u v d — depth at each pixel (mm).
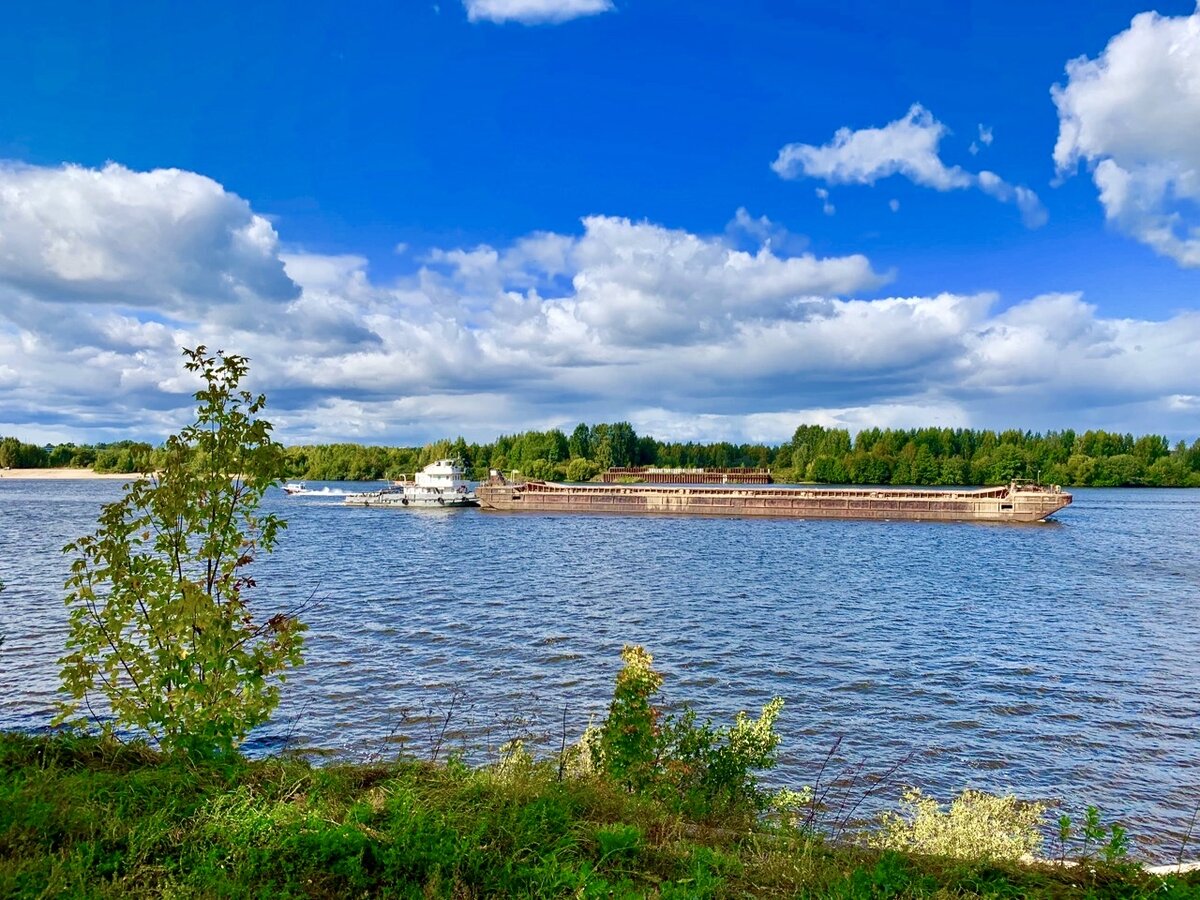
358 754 24797
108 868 8375
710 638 41938
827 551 88375
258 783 10953
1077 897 9977
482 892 8734
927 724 28766
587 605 51906
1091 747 26688
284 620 13141
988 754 26016
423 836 9352
